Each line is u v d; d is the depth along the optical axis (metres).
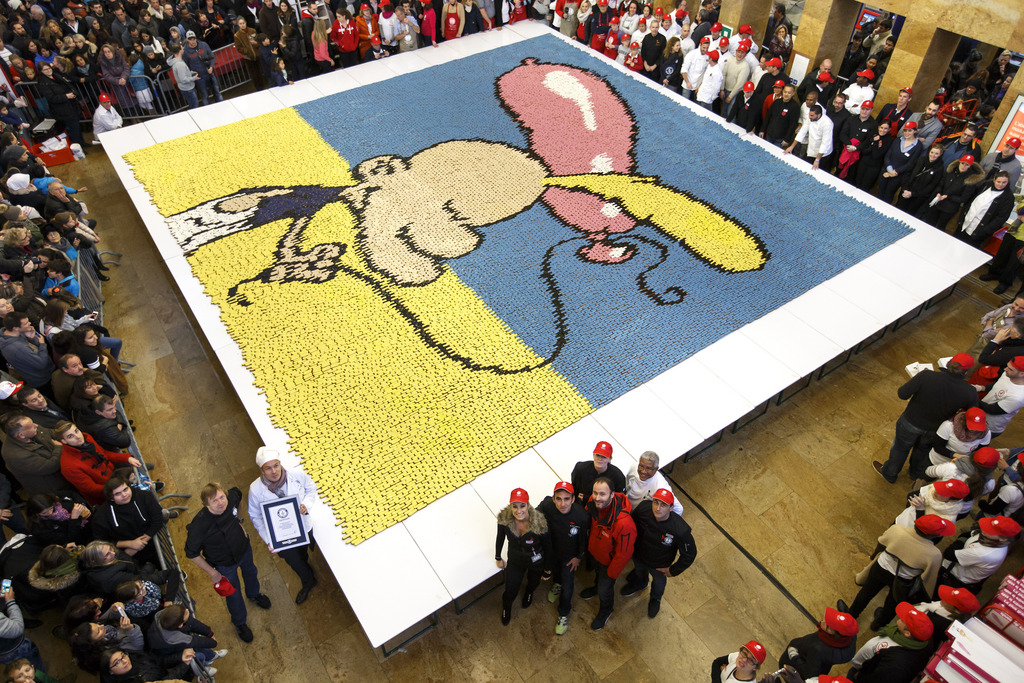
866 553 6.88
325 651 6.21
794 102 11.16
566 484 5.52
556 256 9.55
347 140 11.91
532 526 5.43
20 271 8.08
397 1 14.68
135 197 10.73
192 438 8.01
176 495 7.34
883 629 5.27
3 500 6.36
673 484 7.41
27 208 9.04
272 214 10.36
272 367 8.12
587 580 6.70
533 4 15.68
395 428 7.46
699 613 6.44
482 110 12.61
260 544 7.05
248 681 6.04
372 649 6.21
